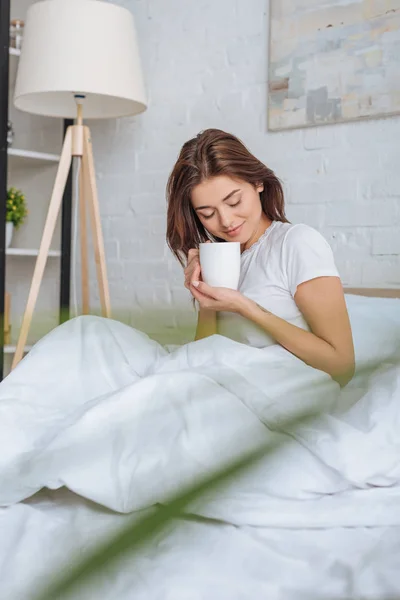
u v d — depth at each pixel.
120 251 3.00
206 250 1.31
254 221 1.42
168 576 0.67
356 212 2.25
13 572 0.66
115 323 1.20
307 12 2.32
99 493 0.80
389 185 2.17
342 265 2.29
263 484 0.85
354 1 2.20
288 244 1.36
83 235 2.69
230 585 0.66
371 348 0.44
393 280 2.17
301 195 2.39
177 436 0.84
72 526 0.78
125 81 2.46
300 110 2.37
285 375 1.00
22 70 2.47
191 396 0.88
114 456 0.83
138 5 2.89
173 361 1.07
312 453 0.89
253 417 0.87
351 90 2.23
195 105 2.72
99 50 2.40
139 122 2.91
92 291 3.10
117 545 0.24
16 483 0.84
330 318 1.29
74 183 3.18
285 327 1.27
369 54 2.18
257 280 1.40
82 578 0.24
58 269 3.21
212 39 2.65
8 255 3.38
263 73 2.50
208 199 1.40
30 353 1.08
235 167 1.38
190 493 0.26
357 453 0.88
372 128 2.21
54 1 2.39
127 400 0.87
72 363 1.06
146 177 2.90
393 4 2.12
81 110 2.55
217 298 1.28
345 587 0.67
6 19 2.67
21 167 3.34
